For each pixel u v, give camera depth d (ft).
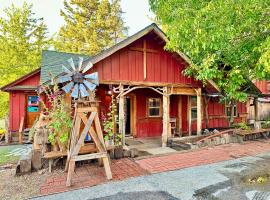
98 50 78.89
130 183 15.06
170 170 17.74
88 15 83.76
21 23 51.98
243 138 30.01
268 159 20.72
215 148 25.40
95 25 80.64
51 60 38.93
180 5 18.58
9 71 48.29
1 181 15.71
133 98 35.40
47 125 18.70
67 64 33.73
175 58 29.63
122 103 25.21
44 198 12.89
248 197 12.86
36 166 17.63
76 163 18.72
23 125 35.35
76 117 15.84
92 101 16.48
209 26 14.33
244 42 15.30
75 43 77.66
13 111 36.40
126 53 26.07
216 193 13.42
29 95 37.47
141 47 27.20
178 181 15.38
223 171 17.43
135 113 35.29
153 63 28.02
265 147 25.84
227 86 19.17
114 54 25.20
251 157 21.45
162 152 24.41
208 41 14.82
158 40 27.86
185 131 38.83
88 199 12.69
